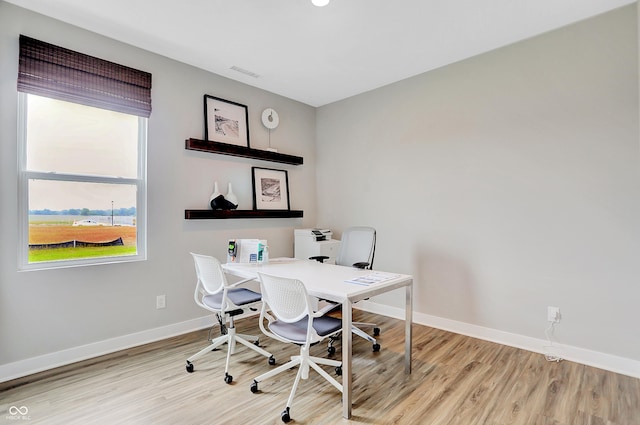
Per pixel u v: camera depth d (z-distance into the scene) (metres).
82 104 2.73
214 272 2.54
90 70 2.74
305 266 2.93
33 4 2.40
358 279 2.41
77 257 2.74
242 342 2.69
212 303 2.64
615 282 2.52
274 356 2.77
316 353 2.84
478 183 3.21
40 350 2.50
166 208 3.21
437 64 3.39
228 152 3.59
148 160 3.10
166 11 2.48
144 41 2.93
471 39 2.90
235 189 3.80
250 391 2.23
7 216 2.38
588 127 2.62
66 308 2.62
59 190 2.66
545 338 2.82
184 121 3.35
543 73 2.82
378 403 2.10
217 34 2.80
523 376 2.43
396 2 2.36
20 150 2.47
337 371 2.47
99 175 2.86
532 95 2.88
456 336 3.23
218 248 3.61
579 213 2.67
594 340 2.60
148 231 3.09
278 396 2.17
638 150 2.43
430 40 2.91
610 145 2.54
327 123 4.62
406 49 3.07
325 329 2.18
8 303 2.38
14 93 2.41
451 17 2.56
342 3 2.37
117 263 2.90
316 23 2.64
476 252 3.22
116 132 2.96
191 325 3.36
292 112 4.45
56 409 2.02
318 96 4.34
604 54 2.55
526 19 2.60
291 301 2.06
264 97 4.11
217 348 2.94
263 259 3.05
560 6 2.44
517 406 2.06
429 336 3.23
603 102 2.56
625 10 2.46
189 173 3.39
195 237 3.42
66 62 2.62
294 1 2.35
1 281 2.35
